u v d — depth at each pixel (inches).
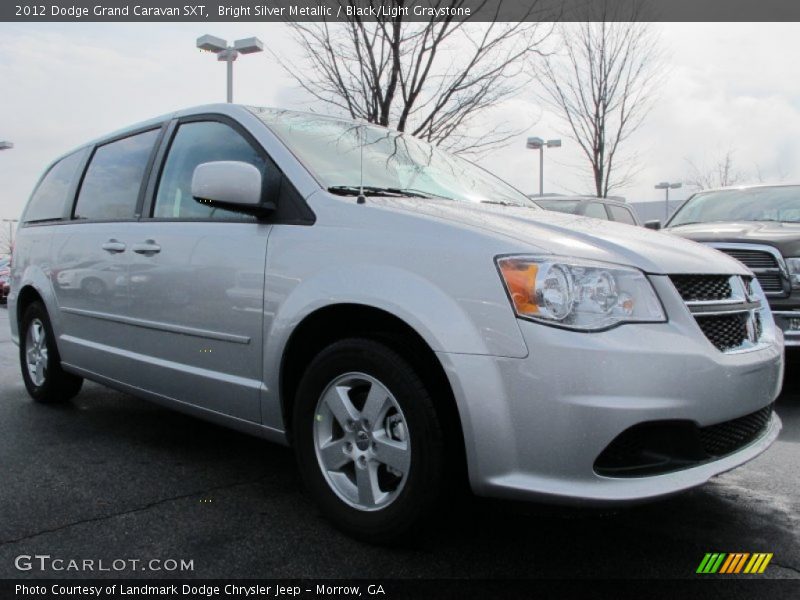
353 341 104.8
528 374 89.0
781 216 269.3
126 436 164.4
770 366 109.3
